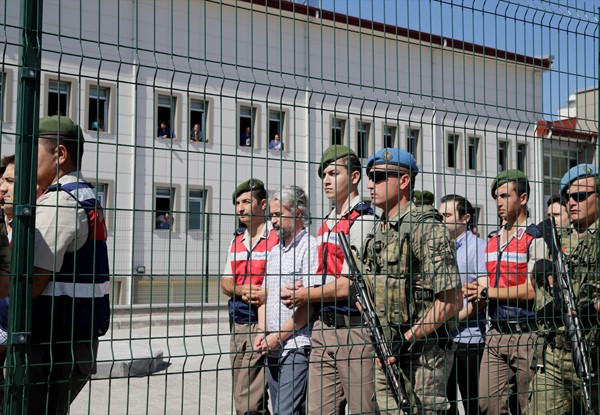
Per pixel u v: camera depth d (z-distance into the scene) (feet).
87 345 9.12
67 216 8.77
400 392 10.64
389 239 11.07
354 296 10.91
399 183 10.52
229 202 46.09
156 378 26.50
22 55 7.66
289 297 11.75
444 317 10.59
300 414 12.89
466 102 10.58
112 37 32.09
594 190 12.55
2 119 7.57
